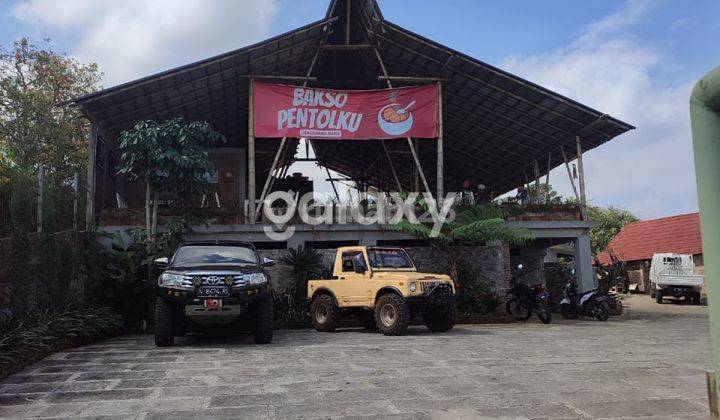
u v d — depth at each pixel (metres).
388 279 10.54
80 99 12.74
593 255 38.06
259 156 20.36
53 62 23.03
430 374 6.05
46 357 7.46
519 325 13.16
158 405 4.71
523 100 15.81
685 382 5.62
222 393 5.15
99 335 9.91
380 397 4.96
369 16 14.80
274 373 6.14
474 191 24.11
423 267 15.09
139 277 11.88
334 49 15.48
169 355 7.62
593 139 16.84
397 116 15.41
